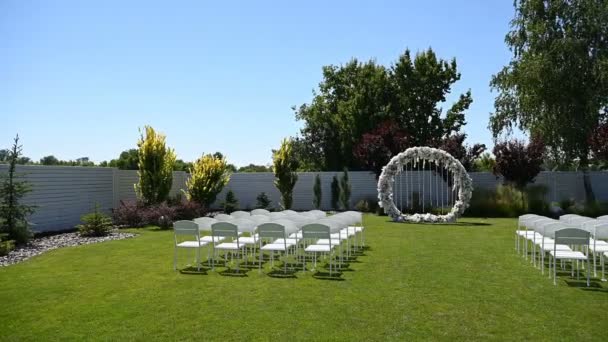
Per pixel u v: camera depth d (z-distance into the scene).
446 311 5.95
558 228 7.84
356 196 23.58
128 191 18.16
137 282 7.60
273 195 23.86
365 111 29.53
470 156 22.48
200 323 5.53
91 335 5.15
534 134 22.33
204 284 7.45
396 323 5.50
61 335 5.16
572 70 20.86
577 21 21.44
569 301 6.38
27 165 12.88
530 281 7.56
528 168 19.86
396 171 17.58
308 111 35.59
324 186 23.81
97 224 13.29
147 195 16.92
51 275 8.12
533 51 22.38
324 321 5.58
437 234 13.48
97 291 7.02
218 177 19.31
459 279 7.70
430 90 30.19
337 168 33.91
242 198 24.12
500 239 12.37
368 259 9.51
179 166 26.17
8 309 6.11
